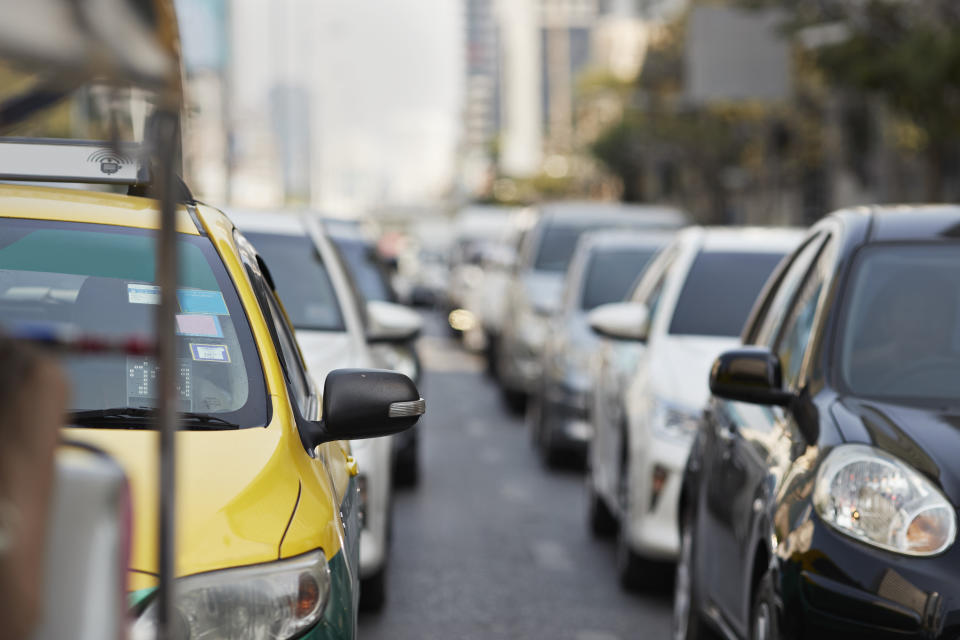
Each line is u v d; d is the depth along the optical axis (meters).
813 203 90.06
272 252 13.80
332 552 5.16
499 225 56.84
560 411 20.45
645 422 12.63
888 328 8.25
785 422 8.05
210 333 6.11
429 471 20.44
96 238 6.46
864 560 6.62
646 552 12.33
